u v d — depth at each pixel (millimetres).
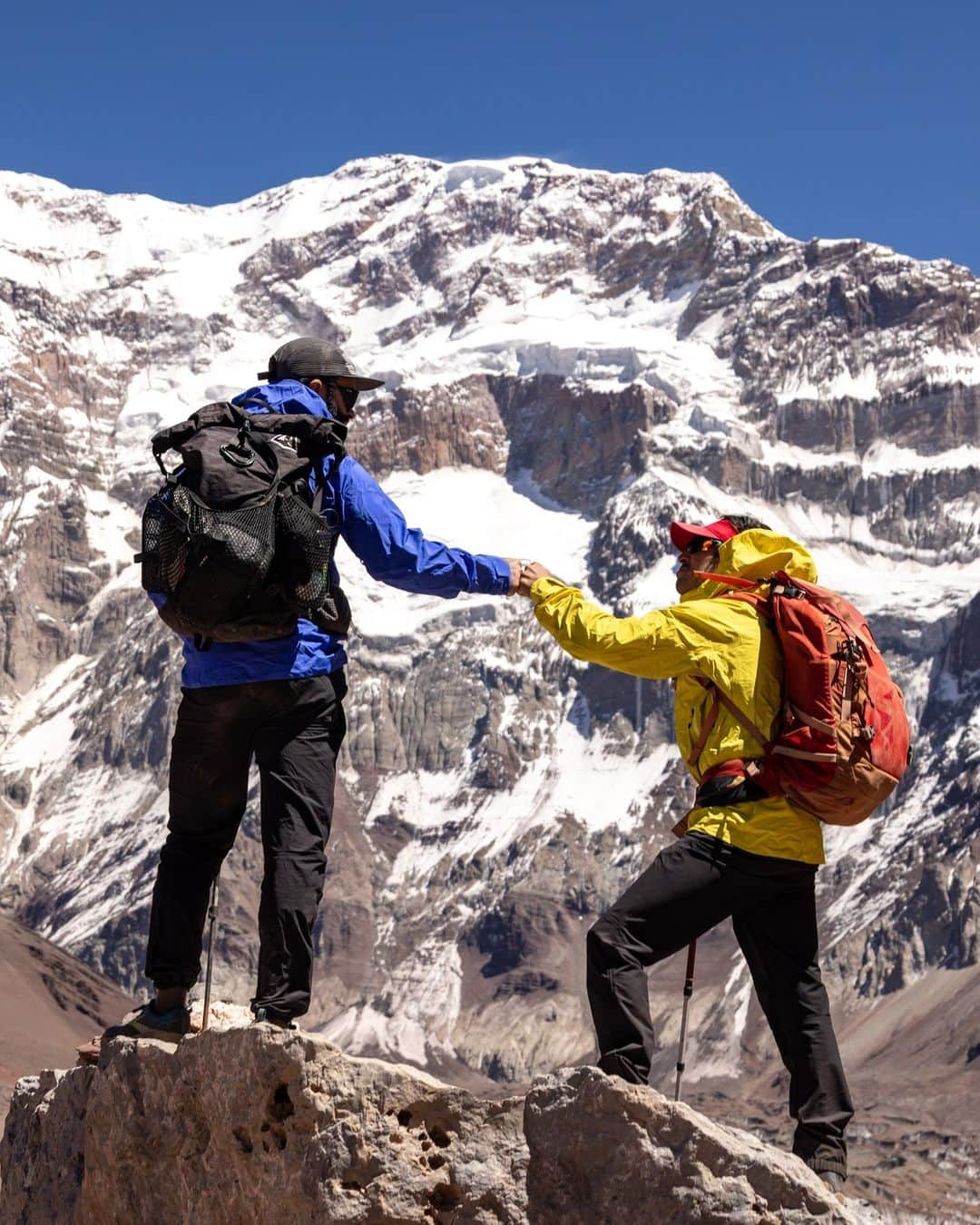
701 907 6984
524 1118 6188
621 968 6934
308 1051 6457
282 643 7234
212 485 6895
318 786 7418
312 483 7359
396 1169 6234
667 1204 5777
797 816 7023
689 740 7359
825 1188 5695
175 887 7863
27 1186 8008
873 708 6949
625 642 7223
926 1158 191000
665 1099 5961
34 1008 179625
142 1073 7281
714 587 7648
